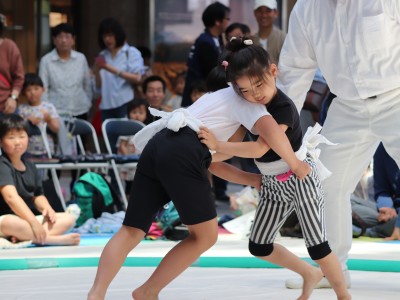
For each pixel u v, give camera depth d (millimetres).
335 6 9820
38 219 14906
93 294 8469
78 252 13750
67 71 20812
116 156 17625
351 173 10414
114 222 16453
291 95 10469
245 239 15078
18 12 27297
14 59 18453
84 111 21203
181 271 8953
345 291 9281
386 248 13961
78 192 16859
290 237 15391
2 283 11266
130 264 12812
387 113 9977
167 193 8922
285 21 26250
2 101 18484
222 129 9023
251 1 26094
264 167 9203
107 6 27031
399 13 9508
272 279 11375
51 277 11766
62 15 27484
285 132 8930
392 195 15922
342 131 10312
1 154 14906
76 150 19516
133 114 19875
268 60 8688
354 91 9969
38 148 18375
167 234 15227
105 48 21281
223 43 19281
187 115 8898
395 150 10031
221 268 12414
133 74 21016
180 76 22797
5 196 14453
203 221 8750
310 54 10273
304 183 9094
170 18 26344
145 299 8977
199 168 8734
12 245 14289
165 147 8734
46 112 18594
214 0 26219
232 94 9078
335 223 10453
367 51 9680
